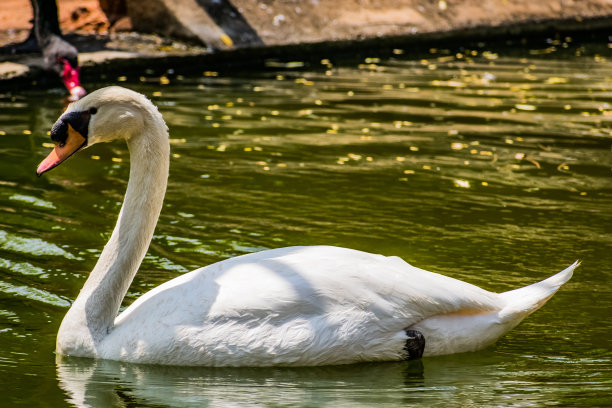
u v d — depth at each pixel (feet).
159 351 23.21
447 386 22.31
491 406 21.15
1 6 69.62
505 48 71.72
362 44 68.03
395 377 22.80
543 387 22.22
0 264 29.96
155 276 29.22
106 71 58.59
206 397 21.63
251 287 23.21
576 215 35.12
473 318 24.00
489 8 75.46
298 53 65.67
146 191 24.47
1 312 26.89
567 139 45.55
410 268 24.16
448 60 65.92
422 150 43.42
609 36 78.95
